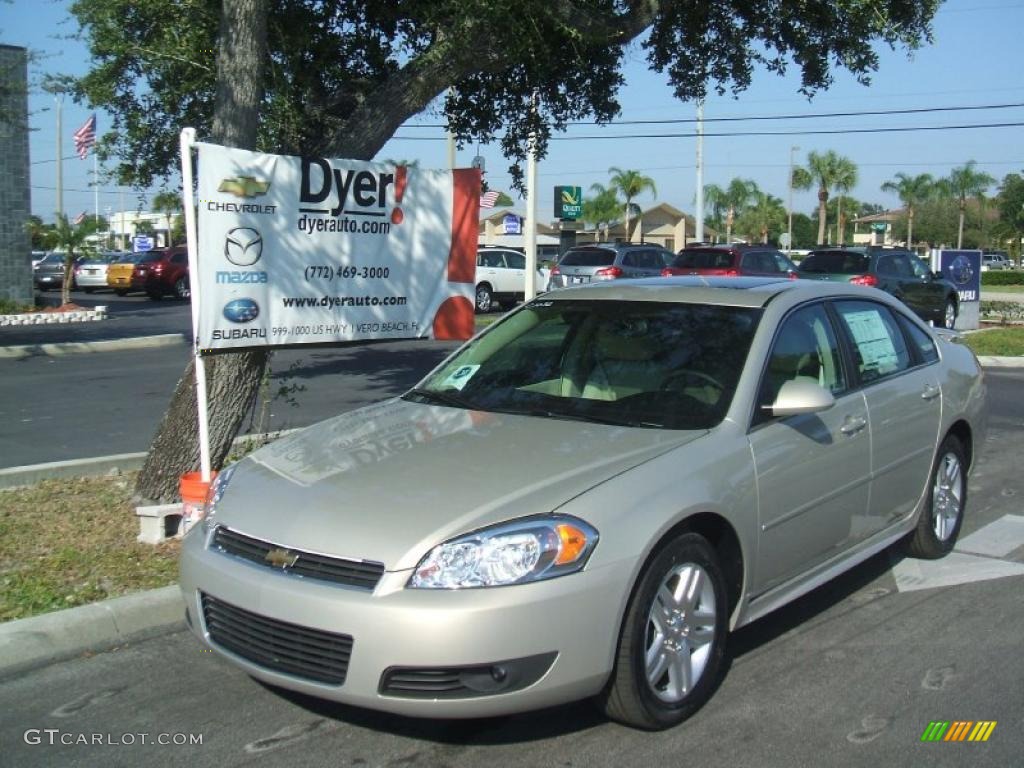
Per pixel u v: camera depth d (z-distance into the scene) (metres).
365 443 4.43
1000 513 7.38
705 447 4.18
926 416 5.72
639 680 3.78
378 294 6.78
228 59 6.34
